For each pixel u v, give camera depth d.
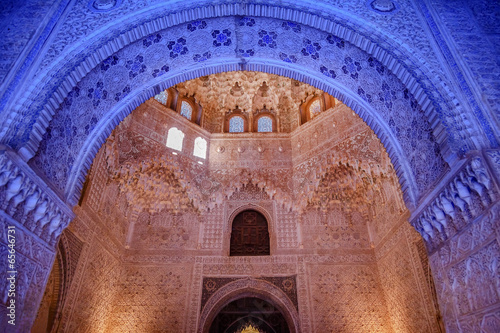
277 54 4.10
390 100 3.62
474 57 3.09
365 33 3.43
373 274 7.66
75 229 5.88
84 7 3.37
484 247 2.44
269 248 8.05
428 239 3.20
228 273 7.74
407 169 3.50
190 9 3.60
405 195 3.48
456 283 2.75
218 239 8.10
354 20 3.46
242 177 8.59
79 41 3.17
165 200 8.47
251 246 8.12
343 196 8.44
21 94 2.75
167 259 7.89
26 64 2.89
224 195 8.47
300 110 9.26
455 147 2.71
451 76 3.01
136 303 7.40
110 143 6.92
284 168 8.66
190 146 8.61
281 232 8.14
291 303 7.45
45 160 2.89
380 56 3.40
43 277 2.86
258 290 7.63
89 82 3.38
